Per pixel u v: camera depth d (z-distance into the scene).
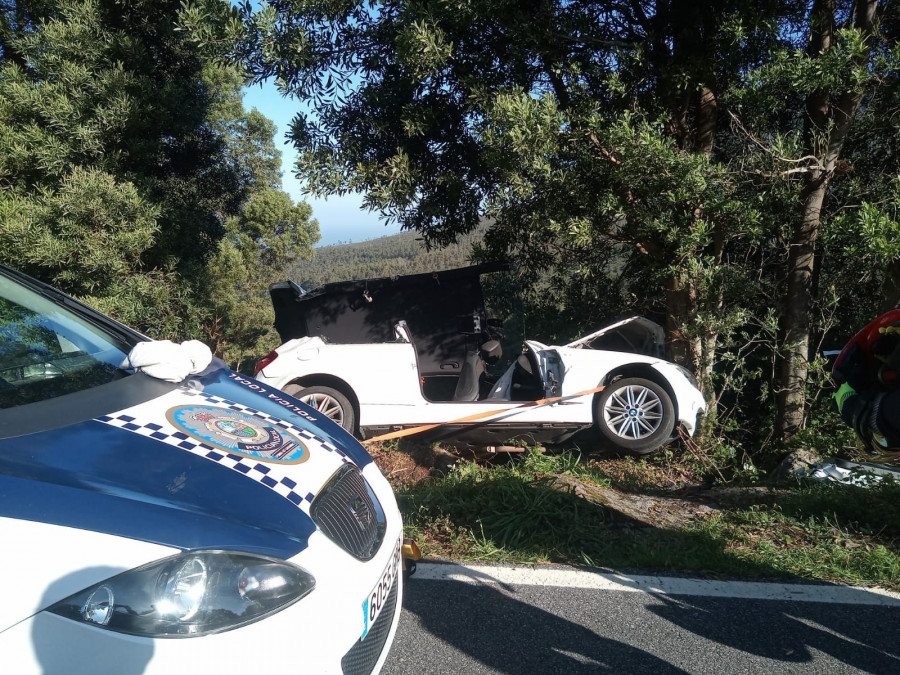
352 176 7.38
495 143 6.42
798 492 5.35
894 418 2.04
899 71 6.51
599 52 7.26
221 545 1.85
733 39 6.60
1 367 2.62
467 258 9.41
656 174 6.38
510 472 5.47
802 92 6.50
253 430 2.49
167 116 11.57
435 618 3.25
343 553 2.12
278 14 6.92
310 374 5.97
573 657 2.97
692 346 7.30
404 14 6.59
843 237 6.10
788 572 3.87
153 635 1.69
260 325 28.86
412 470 5.88
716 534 4.41
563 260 8.90
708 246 7.45
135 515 1.83
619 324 6.49
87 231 9.77
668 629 3.22
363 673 2.17
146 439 2.21
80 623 1.64
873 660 3.01
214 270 28.22
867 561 3.97
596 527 4.40
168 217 11.68
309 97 7.34
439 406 5.98
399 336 6.12
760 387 8.03
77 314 3.26
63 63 10.37
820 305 7.60
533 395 6.35
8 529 1.69
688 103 7.46
